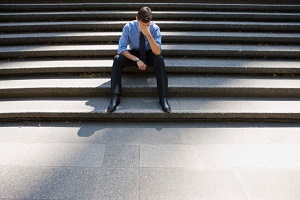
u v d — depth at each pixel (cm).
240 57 450
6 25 500
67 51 438
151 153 272
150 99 368
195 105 351
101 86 368
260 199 210
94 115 332
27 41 473
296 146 288
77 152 272
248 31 523
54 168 246
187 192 217
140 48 349
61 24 507
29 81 386
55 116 333
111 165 252
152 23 353
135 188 221
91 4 575
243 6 585
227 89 370
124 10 582
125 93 372
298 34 503
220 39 483
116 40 479
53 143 289
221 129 324
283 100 369
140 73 411
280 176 238
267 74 412
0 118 333
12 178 232
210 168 249
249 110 339
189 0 627
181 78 400
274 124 337
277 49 449
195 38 482
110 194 214
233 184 227
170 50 442
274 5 583
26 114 331
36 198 209
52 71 403
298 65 416
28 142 290
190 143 292
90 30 516
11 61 430
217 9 588
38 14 539
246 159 264
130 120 337
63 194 214
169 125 331
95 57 447
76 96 374
